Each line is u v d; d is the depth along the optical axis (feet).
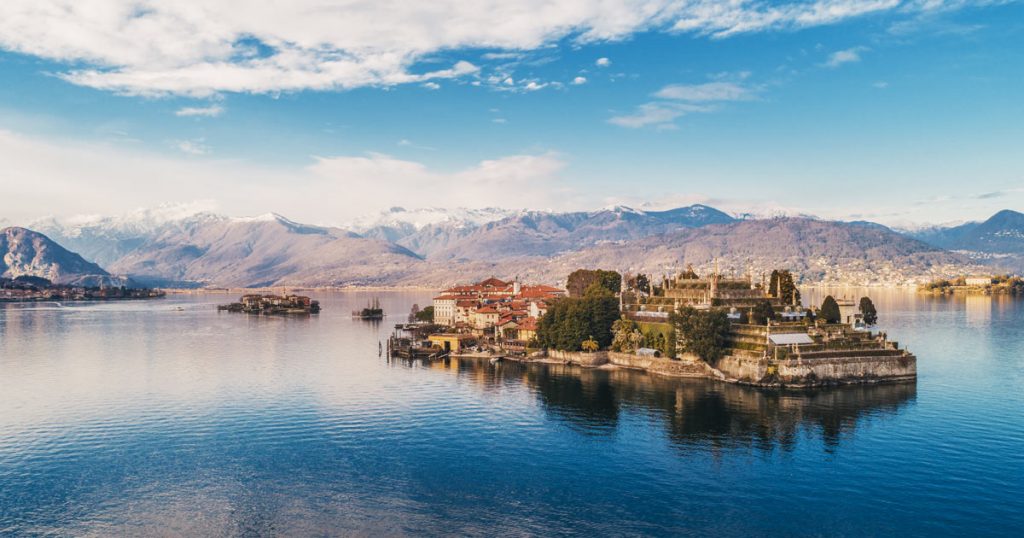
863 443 420.36
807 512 323.78
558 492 351.05
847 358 595.06
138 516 327.67
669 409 513.45
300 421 484.74
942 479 359.87
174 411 516.32
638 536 302.04
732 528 309.01
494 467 387.96
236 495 350.43
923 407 506.48
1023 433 434.71
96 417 499.92
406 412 510.58
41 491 357.82
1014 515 316.81
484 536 303.07
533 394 575.38
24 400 559.38
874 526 309.01
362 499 344.49
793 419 477.36
